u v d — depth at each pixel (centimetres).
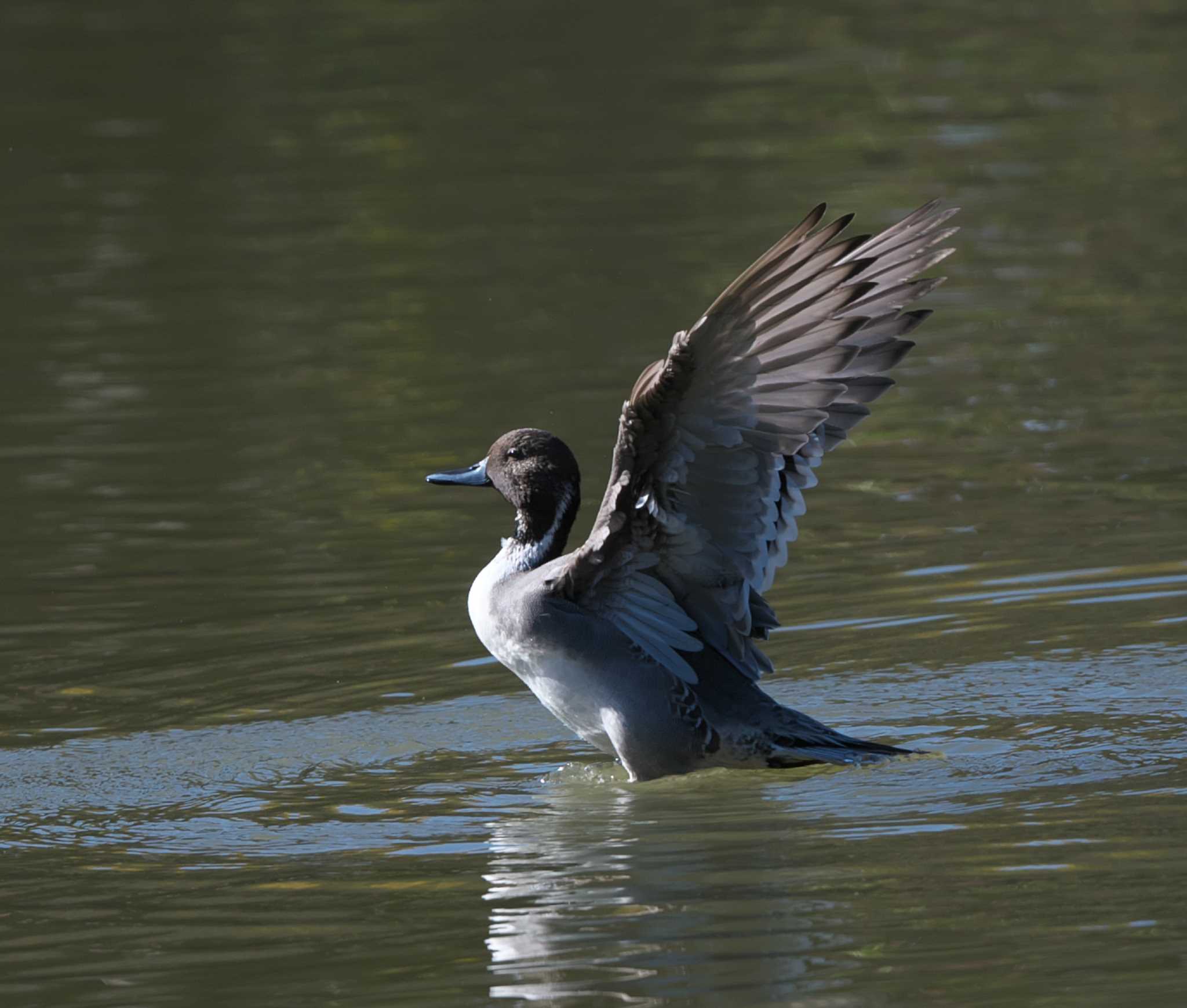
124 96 3131
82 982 792
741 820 965
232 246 2423
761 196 2547
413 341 2050
